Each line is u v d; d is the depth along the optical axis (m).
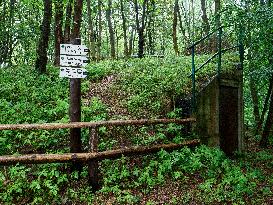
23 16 24.95
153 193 7.65
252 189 8.19
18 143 9.25
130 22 32.06
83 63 7.88
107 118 10.90
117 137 9.89
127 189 7.72
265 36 11.17
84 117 10.70
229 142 11.84
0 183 7.33
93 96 13.06
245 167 10.10
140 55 20.02
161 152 8.88
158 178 8.10
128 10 30.31
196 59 15.28
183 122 10.10
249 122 16.62
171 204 7.23
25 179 7.52
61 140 9.50
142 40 20.09
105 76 15.37
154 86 12.67
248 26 11.30
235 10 11.14
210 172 8.69
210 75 11.65
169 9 32.41
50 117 10.77
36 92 12.66
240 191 7.83
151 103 11.67
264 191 8.10
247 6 11.33
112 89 13.41
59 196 7.25
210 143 11.01
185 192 7.75
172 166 8.76
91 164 7.60
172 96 11.37
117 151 8.09
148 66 15.36
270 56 12.03
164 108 11.30
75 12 7.96
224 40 17.17
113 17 33.97
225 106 11.73
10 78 14.58
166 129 10.27
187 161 9.05
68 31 19.70
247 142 13.88
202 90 10.87
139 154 8.59
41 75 15.21
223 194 7.68
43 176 7.78
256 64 13.00
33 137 9.47
